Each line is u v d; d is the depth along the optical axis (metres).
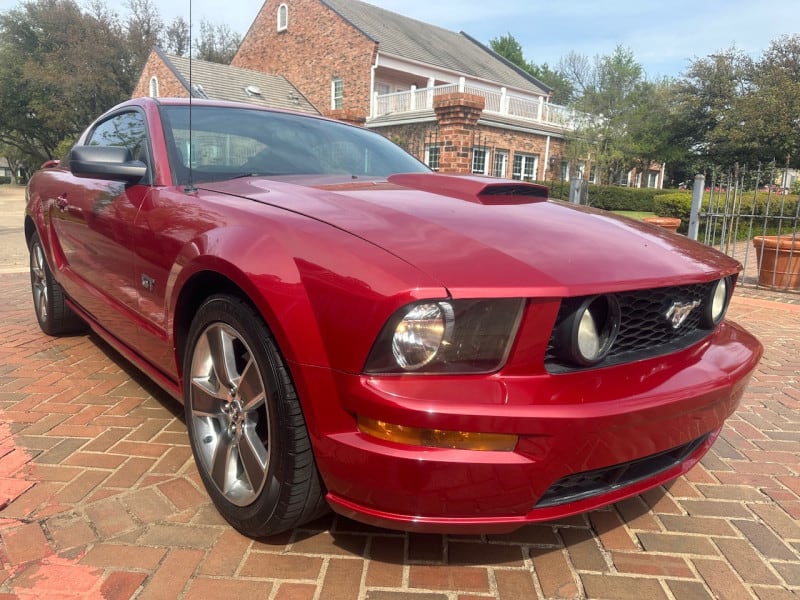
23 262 8.97
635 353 1.80
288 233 1.75
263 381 1.75
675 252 1.98
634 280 1.66
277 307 1.63
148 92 25.70
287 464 1.71
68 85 37.47
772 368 4.17
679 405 1.68
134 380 3.42
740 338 2.19
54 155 46.00
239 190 2.25
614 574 1.88
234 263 1.77
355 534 2.03
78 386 3.31
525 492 1.53
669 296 1.85
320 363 1.57
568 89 51.00
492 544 2.01
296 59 26.78
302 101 26.03
